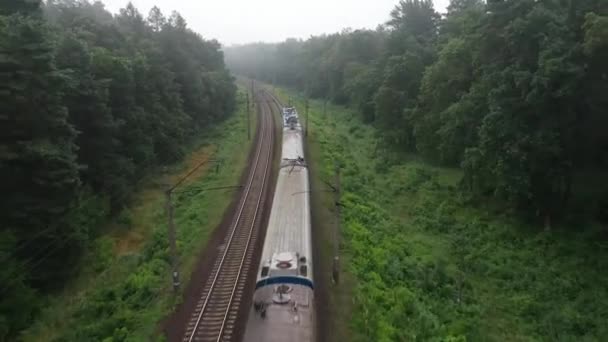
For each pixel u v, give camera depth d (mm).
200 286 27344
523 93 31016
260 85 165375
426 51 66625
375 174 54875
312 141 64062
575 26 30859
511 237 34594
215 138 72750
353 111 96688
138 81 50281
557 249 31375
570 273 28734
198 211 40312
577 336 24156
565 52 29172
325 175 49344
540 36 30719
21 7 32562
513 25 31969
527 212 36875
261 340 19484
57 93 28484
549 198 34375
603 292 26422
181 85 66812
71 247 29656
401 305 25344
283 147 53375
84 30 53312
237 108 101062
